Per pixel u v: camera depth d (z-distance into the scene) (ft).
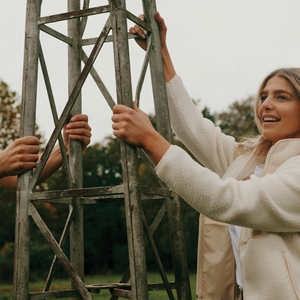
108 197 6.59
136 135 5.01
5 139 74.54
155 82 6.52
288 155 5.38
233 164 6.53
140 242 4.95
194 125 6.81
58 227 103.76
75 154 6.98
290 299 4.67
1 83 75.51
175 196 6.13
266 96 5.91
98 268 118.62
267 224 4.83
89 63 5.58
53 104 6.44
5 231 92.94
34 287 86.84
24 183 5.72
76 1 7.30
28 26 6.09
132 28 6.66
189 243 93.71
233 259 6.32
